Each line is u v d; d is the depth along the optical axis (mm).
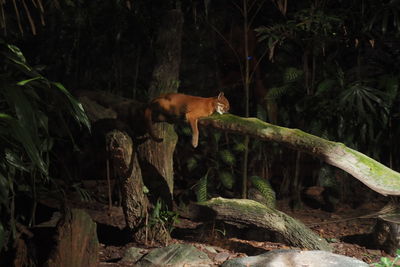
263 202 7215
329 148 5168
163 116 5773
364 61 8656
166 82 6473
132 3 8328
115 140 5738
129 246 6039
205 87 9875
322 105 7984
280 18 9211
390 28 8648
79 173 9188
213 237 6375
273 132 5363
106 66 9516
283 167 9070
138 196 6035
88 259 4543
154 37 8805
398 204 6594
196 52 9828
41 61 9172
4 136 4035
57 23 8984
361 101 7320
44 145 5195
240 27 9641
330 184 8461
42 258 4387
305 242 5871
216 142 8672
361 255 5883
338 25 7660
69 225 4387
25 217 6059
